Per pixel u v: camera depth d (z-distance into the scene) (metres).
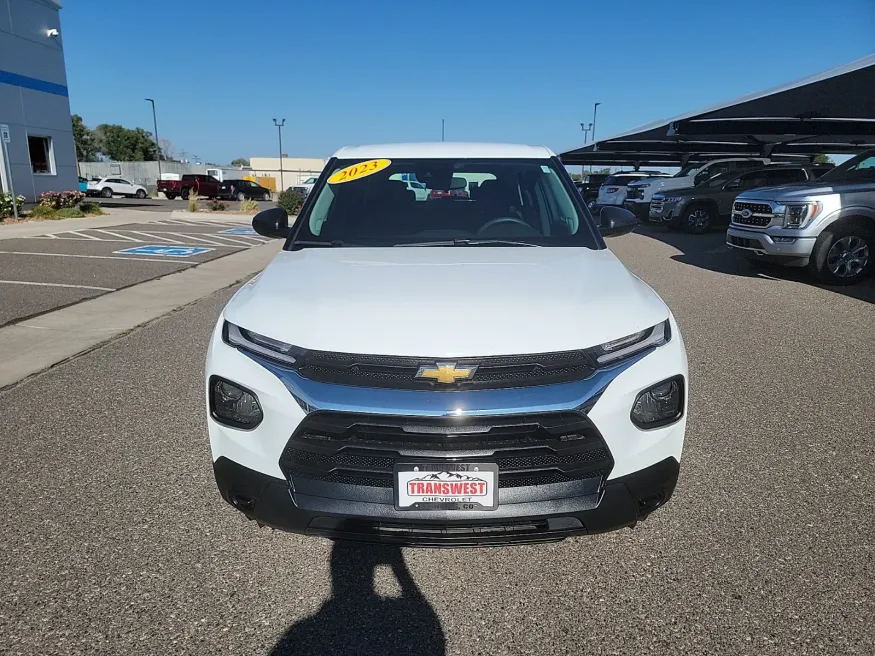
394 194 3.51
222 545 2.66
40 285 8.34
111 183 39.22
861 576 2.43
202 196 37.81
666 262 10.95
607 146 26.05
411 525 2.10
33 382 4.63
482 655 2.08
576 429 2.05
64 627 2.18
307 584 2.43
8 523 2.81
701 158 30.50
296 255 3.02
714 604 2.29
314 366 2.12
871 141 20.94
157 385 4.57
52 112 22.27
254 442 2.19
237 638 2.14
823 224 8.32
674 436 2.27
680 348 2.38
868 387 4.54
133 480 3.20
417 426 2.01
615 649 2.10
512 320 2.18
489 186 3.54
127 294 7.92
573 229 3.32
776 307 7.20
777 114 14.33
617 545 2.66
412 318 2.18
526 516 2.08
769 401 4.27
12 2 20.23
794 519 2.83
